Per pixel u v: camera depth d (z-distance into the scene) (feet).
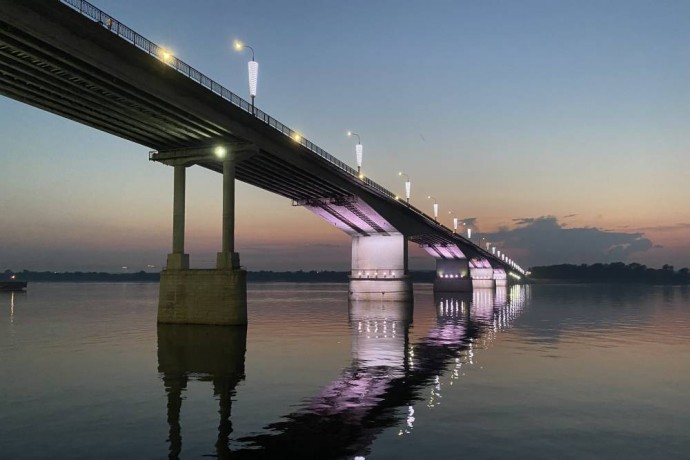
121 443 56.65
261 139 180.34
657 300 378.32
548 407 71.36
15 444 56.24
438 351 122.42
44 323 195.00
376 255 326.03
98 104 140.36
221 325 169.78
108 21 117.29
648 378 91.04
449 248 453.99
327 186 248.52
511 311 257.34
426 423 63.87
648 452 54.34
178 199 181.16
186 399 75.77
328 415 67.36
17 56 112.88
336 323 193.88
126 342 136.98
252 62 173.47
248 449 54.85
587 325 187.32
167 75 133.69
